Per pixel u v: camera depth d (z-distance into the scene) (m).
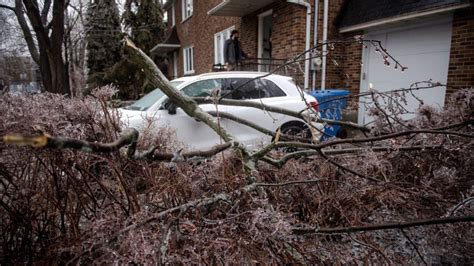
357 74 7.73
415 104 6.52
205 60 13.69
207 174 1.58
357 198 1.68
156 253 0.97
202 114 1.82
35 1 8.08
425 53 6.40
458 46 5.72
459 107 2.19
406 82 6.78
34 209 1.33
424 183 1.78
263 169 1.86
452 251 1.70
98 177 1.41
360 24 7.20
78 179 1.35
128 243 0.97
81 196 1.35
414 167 2.00
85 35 15.93
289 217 1.37
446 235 1.67
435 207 1.71
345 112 3.47
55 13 8.15
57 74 8.24
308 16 7.53
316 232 1.33
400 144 2.00
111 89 1.56
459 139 2.01
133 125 3.11
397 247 1.70
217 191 1.47
